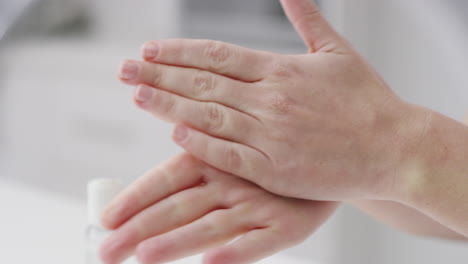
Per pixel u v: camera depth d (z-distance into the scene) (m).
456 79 1.18
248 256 0.55
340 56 0.58
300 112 0.56
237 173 0.57
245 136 0.57
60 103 1.66
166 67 0.58
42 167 1.74
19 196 0.74
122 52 1.53
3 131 1.81
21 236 0.64
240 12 1.49
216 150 0.57
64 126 1.66
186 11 1.61
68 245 0.62
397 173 0.55
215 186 0.58
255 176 0.57
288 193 0.57
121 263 0.56
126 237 0.55
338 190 0.56
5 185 0.77
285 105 0.56
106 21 1.77
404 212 0.67
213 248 0.56
